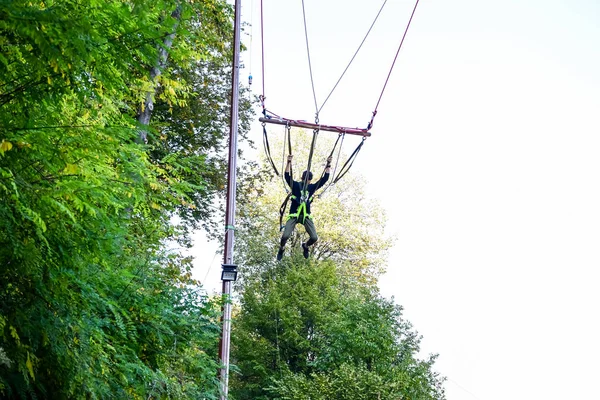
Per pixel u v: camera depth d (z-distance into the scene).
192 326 13.05
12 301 6.55
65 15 4.88
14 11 4.65
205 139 30.58
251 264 48.62
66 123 6.16
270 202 51.97
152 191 10.02
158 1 5.34
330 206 53.09
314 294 43.53
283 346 43.12
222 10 23.48
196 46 10.72
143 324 11.23
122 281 9.45
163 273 13.05
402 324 38.97
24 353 6.59
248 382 42.88
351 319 38.41
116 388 8.95
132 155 7.44
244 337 42.22
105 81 5.61
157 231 11.84
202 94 30.20
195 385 13.43
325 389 34.03
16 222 5.75
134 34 5.51
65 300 7.13
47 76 5.27
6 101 5.49
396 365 37.69
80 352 7.43
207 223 30.70
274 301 42.97
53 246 6.47
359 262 54.00
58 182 5.84
